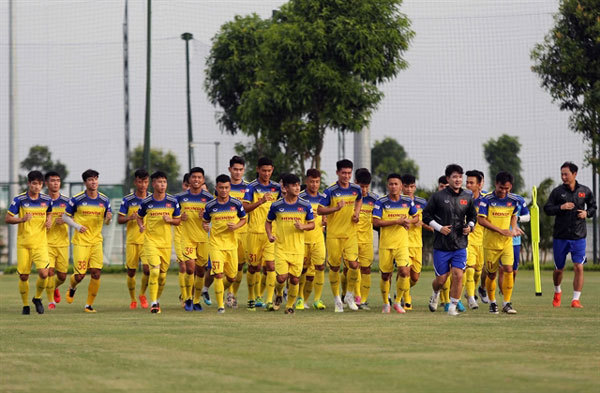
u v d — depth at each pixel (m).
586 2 71.00
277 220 34.56
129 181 77.50
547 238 75.56
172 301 42.72
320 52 65.38
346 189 35.97
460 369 19.20
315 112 68.38
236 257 35.66
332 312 35.25
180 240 36.88
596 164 71.69
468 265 36.19
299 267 34.59
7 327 28.55
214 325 29.03
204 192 36.72
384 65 66.50
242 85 82.38
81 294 48.38
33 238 35.06
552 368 19.30
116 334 26.23
